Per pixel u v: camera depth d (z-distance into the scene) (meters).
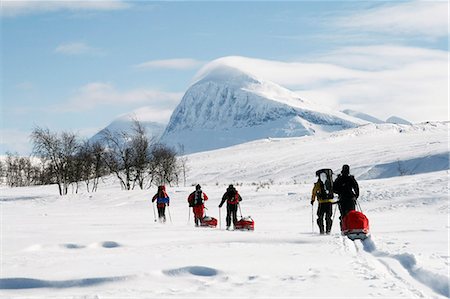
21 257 12.07
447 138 82.50
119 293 8.06
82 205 41.44
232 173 76.44
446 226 17.98
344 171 16.19
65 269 10.16
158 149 67.62
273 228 19.70
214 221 21.75
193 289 8.28
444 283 8.28
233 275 9.29
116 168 63.81
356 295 7.49
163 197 24.47
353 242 14.30
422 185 31.30
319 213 16.91
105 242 14.62
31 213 34.78
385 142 88.50
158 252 12.43
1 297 8.05
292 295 7.56
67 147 62.16
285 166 75.12
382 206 27.45
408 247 12.30
